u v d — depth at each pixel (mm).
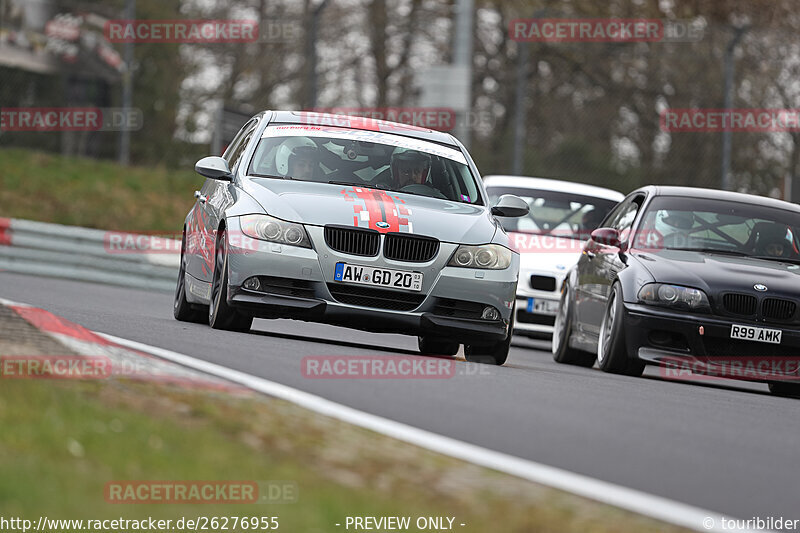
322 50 121375
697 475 18203
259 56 123312
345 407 20594
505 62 113875
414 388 24359
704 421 24234
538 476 16609
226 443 16062
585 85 104938
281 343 30688
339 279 31391
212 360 25297
